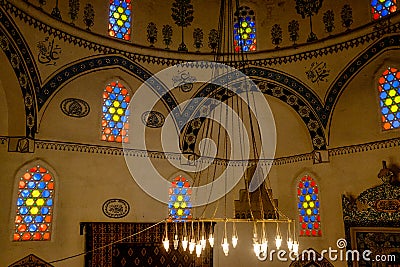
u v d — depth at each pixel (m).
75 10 10.29
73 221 9.84
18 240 9.15
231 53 11.58
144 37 11.33
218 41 11.80
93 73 10.67
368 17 10.39
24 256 9.11
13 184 9.25
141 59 11.19
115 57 10.82
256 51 11.56
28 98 9.48
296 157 11.63
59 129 10.08
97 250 9.76
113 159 10.68
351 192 10.41
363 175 10.29
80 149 10.27
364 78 10.61
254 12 11.94
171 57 11.48
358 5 10.57
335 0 10.94
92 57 10.48
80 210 9.98
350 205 10.33
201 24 11.88
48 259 9.38
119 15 11.15
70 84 10.36
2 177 9.16
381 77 10.43
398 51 9.89
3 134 9.39
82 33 10.31
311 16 11.25
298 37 11.32
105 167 10.52
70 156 10.10
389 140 9.99
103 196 10.34
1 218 8.99
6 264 8.88
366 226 9.97
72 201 9.92
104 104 10.90
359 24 10.50
